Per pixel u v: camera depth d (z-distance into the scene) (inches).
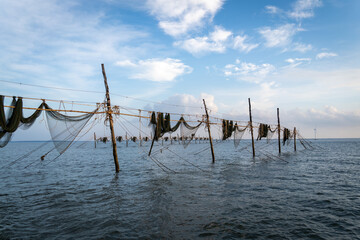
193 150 2522.1
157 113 757.9
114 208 412.8
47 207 425.4
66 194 524.7
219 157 1535.4
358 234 302.4
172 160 1359.5
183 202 444.8
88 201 463.2
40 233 308.2
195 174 795.4
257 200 459.2
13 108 431.8
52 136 499.2
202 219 353.1
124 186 603.8
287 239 287.6
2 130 421.4
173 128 831.7
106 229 318.3
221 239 286.0
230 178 710.5
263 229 316.8
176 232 306.0
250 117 1283.2
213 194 506.9
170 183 633.6
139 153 2001.7
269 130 1478.8
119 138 2694.4
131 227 324.2
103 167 1048.8
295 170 893.8
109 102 700.0
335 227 325.4
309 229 317.7
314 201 454.3
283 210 397.7
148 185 610.2
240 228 319.6
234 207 412.5
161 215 371.6
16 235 301.9
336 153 1911.9
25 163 1267.2
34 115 473.7
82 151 2463.1
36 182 679.7
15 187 607.5
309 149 2513.5
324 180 683.4
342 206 422.3
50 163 1250.6
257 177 729.6
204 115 1061.1
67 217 369.1
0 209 414.3
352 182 654.5
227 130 1091.3
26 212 397.1
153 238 288.8
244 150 2396.7
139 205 429.1
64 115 522.3
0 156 1856.5
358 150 2386.8
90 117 575.8
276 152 2026.3
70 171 919.0
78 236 297.4
